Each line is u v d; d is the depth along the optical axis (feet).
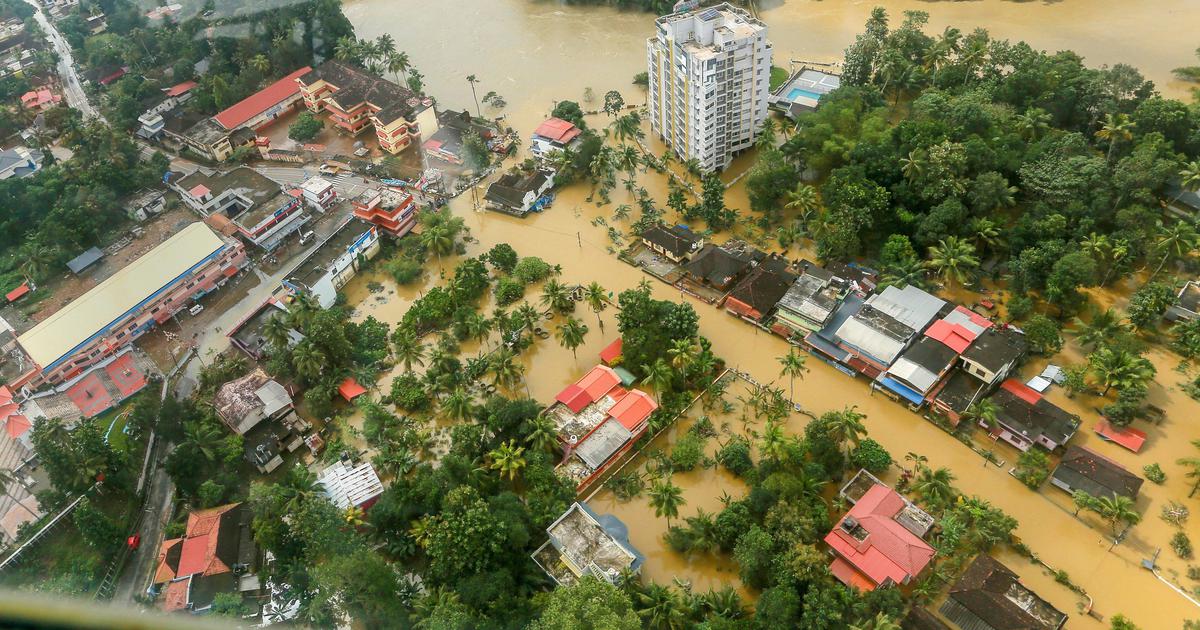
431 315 458.91
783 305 431.02
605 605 269.64
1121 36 644.27
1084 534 336.49
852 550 323.37
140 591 340.80
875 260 472.44
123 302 459.73
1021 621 293.64
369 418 400.88
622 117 586.04
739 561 321.11
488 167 587.68
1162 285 409.49
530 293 481.46
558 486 354.74
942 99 520.01
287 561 339.36
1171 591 314.76
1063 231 439.63
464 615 294.46
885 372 397.39
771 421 387.34
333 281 487.20
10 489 383.45
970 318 408.26
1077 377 381.19
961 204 453.58
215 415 405.18
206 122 631.56
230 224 526.57
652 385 409.28
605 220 533.55
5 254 528.63
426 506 349.41
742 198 535.19
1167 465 356.59
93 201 534.37
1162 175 439.22
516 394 421.59
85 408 418.92
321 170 600.80
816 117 520.01
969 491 356.79
